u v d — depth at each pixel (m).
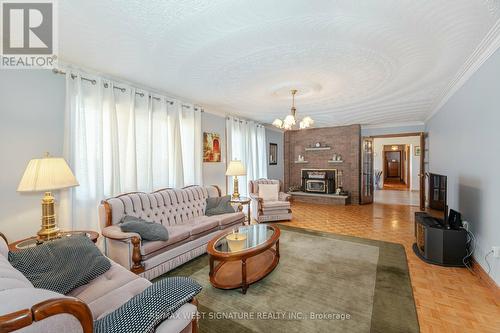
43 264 1.53
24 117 2.39
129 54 2.42
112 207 2.62
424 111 4.99
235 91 3.63
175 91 3.64
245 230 2.98
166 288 1.28
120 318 1.04
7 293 0.74
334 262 2.84
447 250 2.73
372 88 3.46
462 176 3.16
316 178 7.29
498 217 2.17
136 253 2.25
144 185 3.42
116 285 1.62
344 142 6.98
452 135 3.62
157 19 1.82
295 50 2.33
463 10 1.71
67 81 2.62
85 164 2.76
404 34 2.04
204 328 1.72
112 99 3.02
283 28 1.95
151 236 2.42
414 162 10.05
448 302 2.04
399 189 10.28
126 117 3.21
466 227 2.94
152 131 3.54
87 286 1.59
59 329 0.72
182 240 2.73
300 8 1.70
